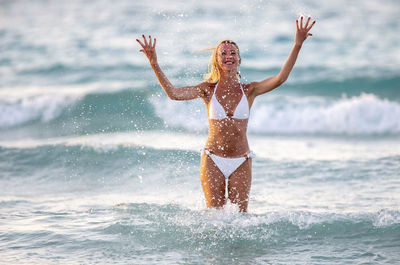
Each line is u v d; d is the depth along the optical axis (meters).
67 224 15.32
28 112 41.25
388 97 45.91
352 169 23.06
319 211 16.52
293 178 21.75
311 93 47.28
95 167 24.19
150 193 20.05
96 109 40.09
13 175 23.27
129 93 42.22
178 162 24.67
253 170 23.08
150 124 35.12
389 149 28.97
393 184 20.39
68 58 58.22
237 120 15.02
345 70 53.47
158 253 12.88
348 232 14.19
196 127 34.22
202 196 19.36
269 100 43.75
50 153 26.11
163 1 85.50
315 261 12.33
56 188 21.28
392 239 13.64
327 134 36.44
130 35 66.38
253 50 59.34
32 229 14.78
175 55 50.03
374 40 65.00
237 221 14.84
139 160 24.98
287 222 14.85
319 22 73.19
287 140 33.56
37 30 71.56
